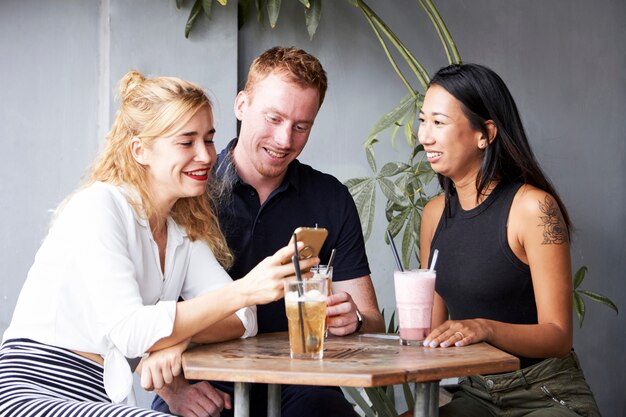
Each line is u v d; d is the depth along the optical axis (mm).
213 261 2381
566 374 2420
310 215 2660
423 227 2764
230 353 1991
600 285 4262
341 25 3865
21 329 2096
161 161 2191
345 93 3875
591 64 4234
